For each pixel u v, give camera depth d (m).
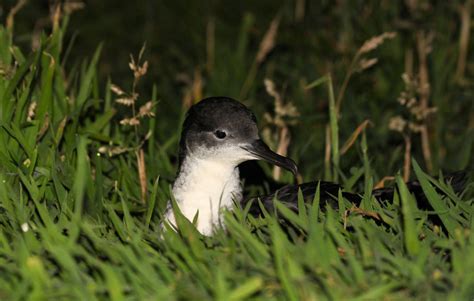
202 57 17.09
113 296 7.15
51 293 7.33
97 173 10.41
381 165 12.63
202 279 7.66
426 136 13.01
